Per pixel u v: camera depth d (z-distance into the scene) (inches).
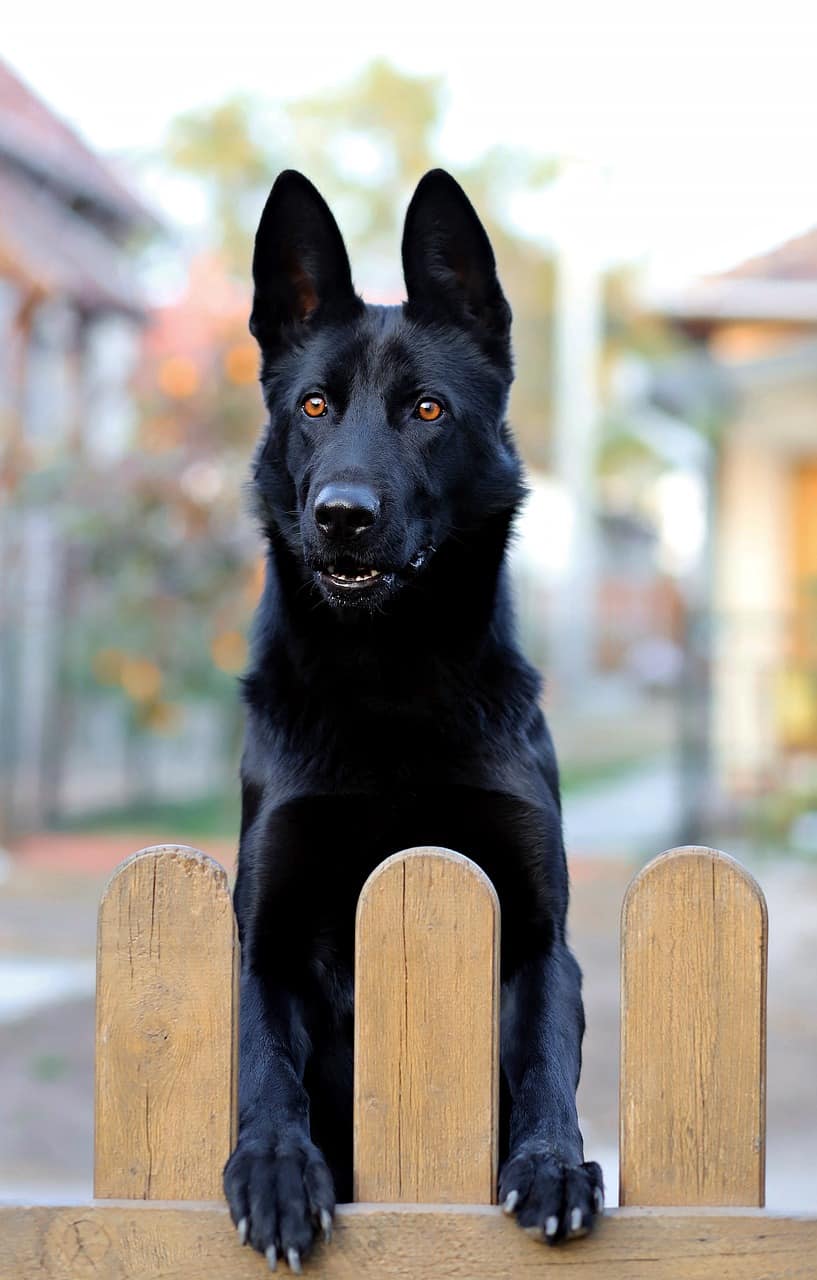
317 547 121.6
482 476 136.5
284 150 1161.4
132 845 454.0
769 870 412.8
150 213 657.6
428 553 129.9
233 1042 81.6
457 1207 80.0
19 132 542.3
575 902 361.1
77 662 495.2
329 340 137.3
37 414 568.7
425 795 119.8
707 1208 79.7
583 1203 80.0
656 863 80.8
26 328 539.8
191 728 620.4
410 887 81.1
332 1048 121.0
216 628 498.6
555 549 1179.9
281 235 140.6
